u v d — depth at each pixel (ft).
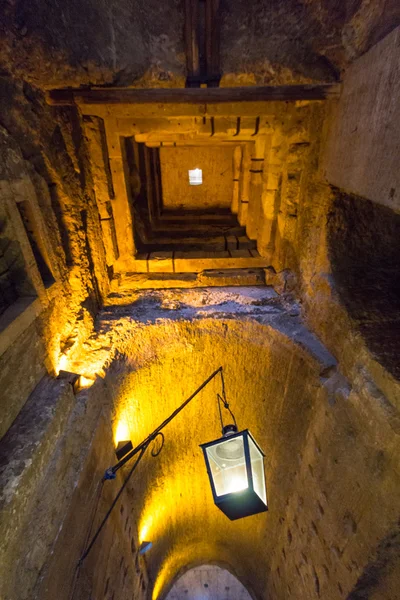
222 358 9.11
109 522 7.41
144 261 10.12
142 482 9.76
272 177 9.16
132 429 8.68
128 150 10.14
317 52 6.07
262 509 5.32
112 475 6.34
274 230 9.87
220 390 9.67
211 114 7.54
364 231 7.09
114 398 7.68
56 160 6.67
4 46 5.29
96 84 6.27
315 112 7.41
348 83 5.96
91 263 8.34
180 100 6.38
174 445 10.62
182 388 9.55
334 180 6.63
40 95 6.15
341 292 6.79
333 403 6.53
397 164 4.37
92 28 5.73
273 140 8.68
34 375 5.74
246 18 5.92
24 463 4.56
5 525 4.03
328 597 7.04
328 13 5.58
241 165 12.21
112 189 9.05
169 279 10.07
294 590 9.14
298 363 7.80
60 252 6.86
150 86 6.49
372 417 5.32
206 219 13.69
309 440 7.65
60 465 5.37
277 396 8.91
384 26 4.88
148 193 12.19
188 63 6.32
